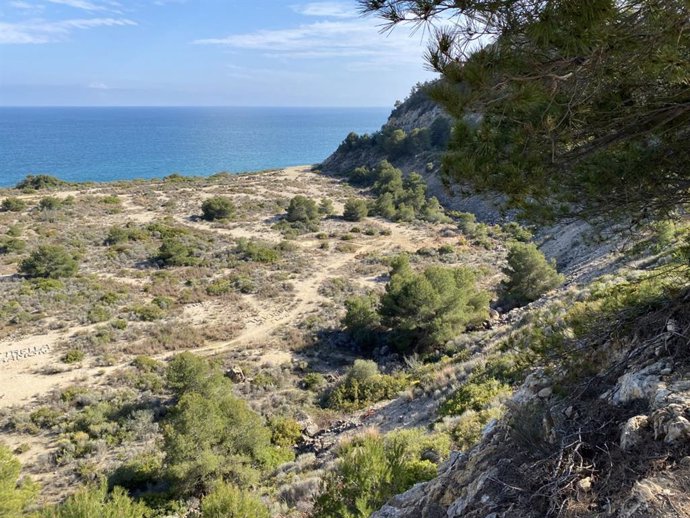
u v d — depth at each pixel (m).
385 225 55.03
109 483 14.41
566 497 3.56
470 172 4.42
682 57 3.50
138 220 52.41
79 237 44.28
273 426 17.22
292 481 11.98
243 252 42.94
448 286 25.47
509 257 28.36
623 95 4.16
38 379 22.14
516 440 4.70
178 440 13.48
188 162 163.75
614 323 5.49
